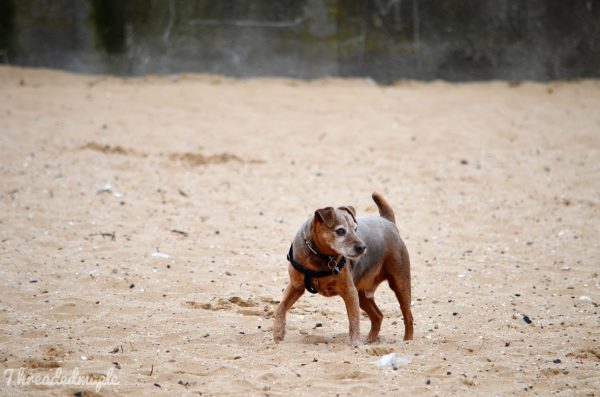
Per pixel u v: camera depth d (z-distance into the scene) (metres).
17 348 8.20
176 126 20.72
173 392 7.19
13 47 25.50
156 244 12.73
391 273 9.27
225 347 8.52
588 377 7.82
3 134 18.77
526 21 27.20
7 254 11.77
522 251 13.23
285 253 12.75
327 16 26.59
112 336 8.86
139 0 25.97
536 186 17.19
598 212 15.46
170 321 9.42
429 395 7.29
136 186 16.00
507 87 26.52
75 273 11.14
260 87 25.11
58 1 25.58
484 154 19.58
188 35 26.33
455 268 12.31
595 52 27.34
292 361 8.05
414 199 16.14
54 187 15.45
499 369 8.00
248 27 26.47
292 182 17.00
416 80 27.11
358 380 7.60
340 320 10.02
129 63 26.05
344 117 22.33
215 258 12.27
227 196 15.82
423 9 26.92
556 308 10.45
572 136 21.11
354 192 16.47
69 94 23.02
